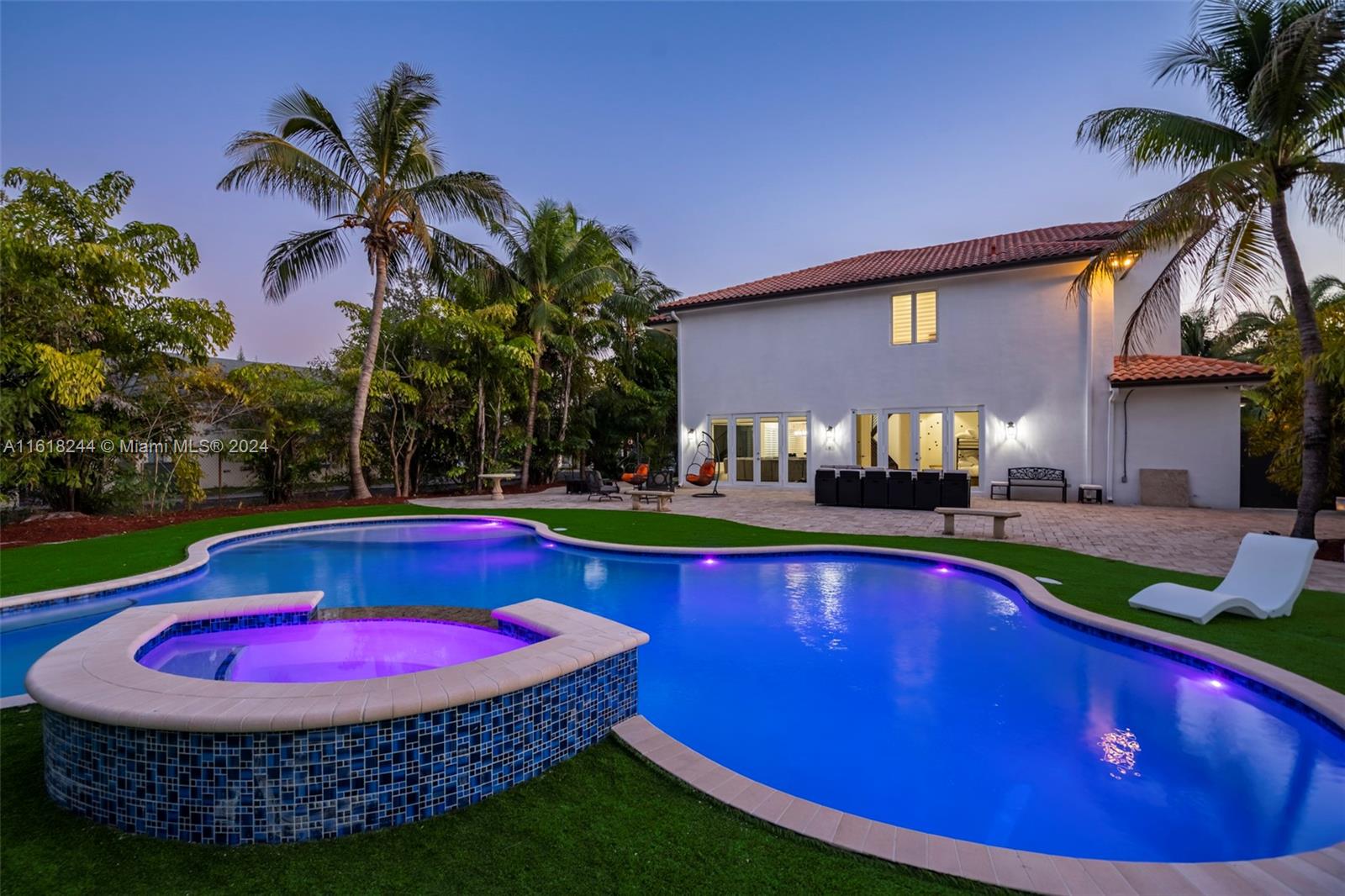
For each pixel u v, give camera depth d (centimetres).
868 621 706
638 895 237
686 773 334
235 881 251
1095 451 1667
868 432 1955
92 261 1260
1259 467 1561
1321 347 917
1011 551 961
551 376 2434
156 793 285
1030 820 341
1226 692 491
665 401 2845
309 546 1163
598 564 999
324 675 530
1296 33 792
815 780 385
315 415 1789
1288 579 619
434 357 1984
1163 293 1193
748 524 1285
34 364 1145
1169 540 1071
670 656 605
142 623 463
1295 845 317
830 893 239
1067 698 502
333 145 1617
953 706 489
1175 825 335
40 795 314
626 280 2548
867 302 1941
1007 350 1750
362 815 288
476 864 260
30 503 1385
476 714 311
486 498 1889
